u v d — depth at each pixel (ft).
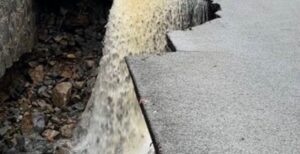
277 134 7.40
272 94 8.78
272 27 12.62
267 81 9.33
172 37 11.64
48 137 16.05
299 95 8.78
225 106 8.22
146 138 11.23
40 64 20.22
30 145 15.53
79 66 20.42
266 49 11.03
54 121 16.96
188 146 6.94
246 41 11.51
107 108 13.38
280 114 8.04
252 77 9.50
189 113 7.91
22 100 18.07
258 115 7.96
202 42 11.35
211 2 14.62
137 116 11.89
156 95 8.52
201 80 9.25
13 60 18.49
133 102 12.26
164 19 12.91
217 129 7.45
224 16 13.39
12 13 18.13
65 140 15.66
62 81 19.30
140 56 10.38
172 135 7.21
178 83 9.07
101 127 13.56
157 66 9.86
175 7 12.89
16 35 18.75
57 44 22.07
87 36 23.06
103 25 23.98
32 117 16.99
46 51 21.35
